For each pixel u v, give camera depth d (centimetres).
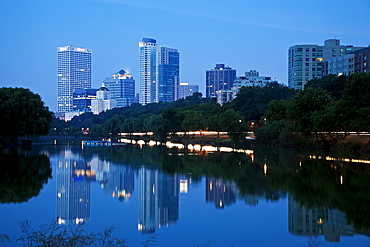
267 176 7025
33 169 7969
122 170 8131
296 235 3741
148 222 4191
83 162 9619
